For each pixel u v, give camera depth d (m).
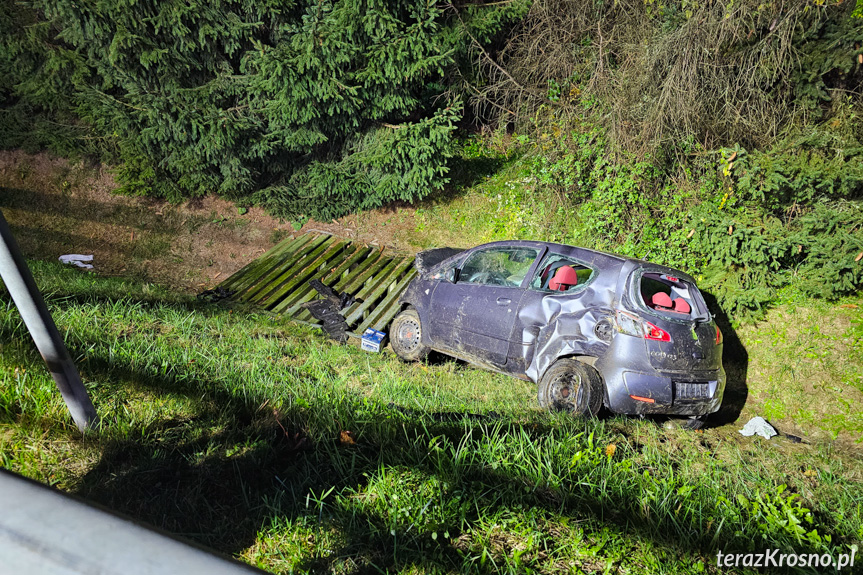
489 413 4.62
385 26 8.79
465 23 10.50
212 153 9.29
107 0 8.26
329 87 8.66
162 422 3.59
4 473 0.57
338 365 5.90
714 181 7.78
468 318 6.12
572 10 9.87
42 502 0.52
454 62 9.88
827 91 7.55
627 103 8.38
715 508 3.42
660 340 4.91
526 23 10.70
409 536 2.82
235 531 2.76
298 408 4.00
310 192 10.23
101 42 8.80
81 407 3.13
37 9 9.04
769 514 3.38
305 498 3.04
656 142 7.93
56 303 5.67
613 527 3.05
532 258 5.95
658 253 7.96
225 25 8.95
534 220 9.60
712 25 7.47
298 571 2.52
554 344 5.35
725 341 7.03
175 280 8.90
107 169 9.83
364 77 8.98
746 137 8.05
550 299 5.50
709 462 4.11
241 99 9.62
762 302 7.01
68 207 9.37
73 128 9.59
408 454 3.49
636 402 4.90
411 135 9.45
